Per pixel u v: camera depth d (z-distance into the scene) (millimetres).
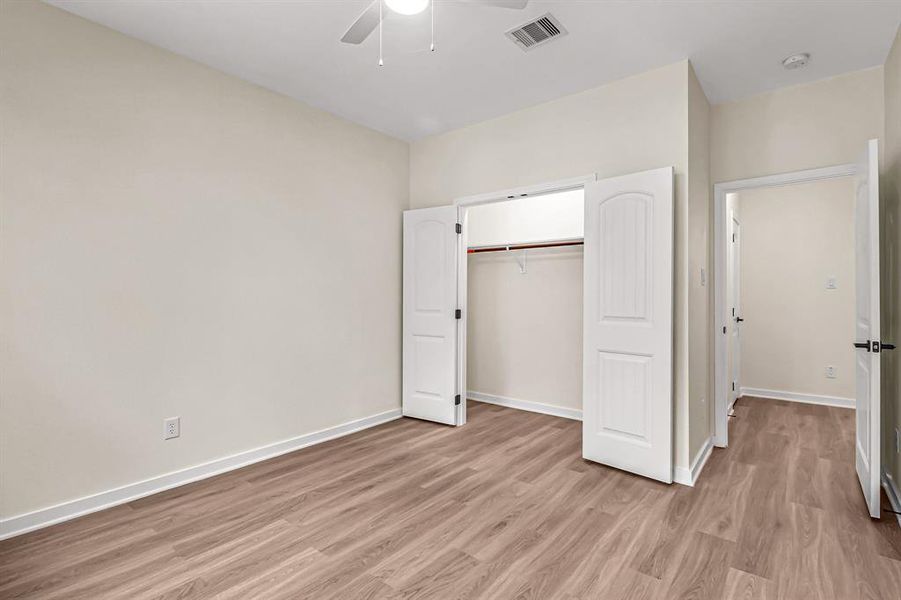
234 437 3025
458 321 3998
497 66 2930
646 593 1747
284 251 3324
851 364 4637
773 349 5023
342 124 3752
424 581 1828
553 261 4371
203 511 2418
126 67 2547
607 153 3164
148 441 2623
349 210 3809
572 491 2660
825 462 3117
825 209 4762
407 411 4230
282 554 2020
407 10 1790
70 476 2342
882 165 2861
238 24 2465
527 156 3572
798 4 2297
